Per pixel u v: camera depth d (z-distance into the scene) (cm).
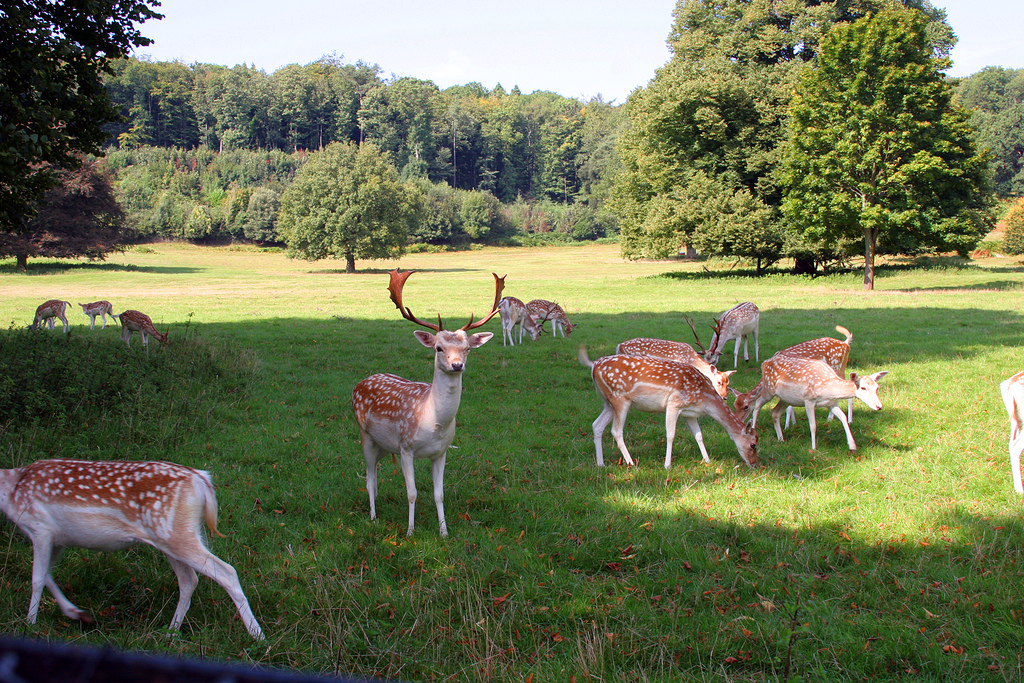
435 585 491
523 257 8062
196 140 13950
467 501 665
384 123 13138
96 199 5497
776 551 545
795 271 4106
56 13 1007
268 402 1047
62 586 481
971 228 2844
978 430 859
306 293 3372
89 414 868
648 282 3966
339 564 529
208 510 446
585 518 623
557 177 12812
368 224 5928
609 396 785
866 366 1262
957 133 2900
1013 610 450
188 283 4244
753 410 884
